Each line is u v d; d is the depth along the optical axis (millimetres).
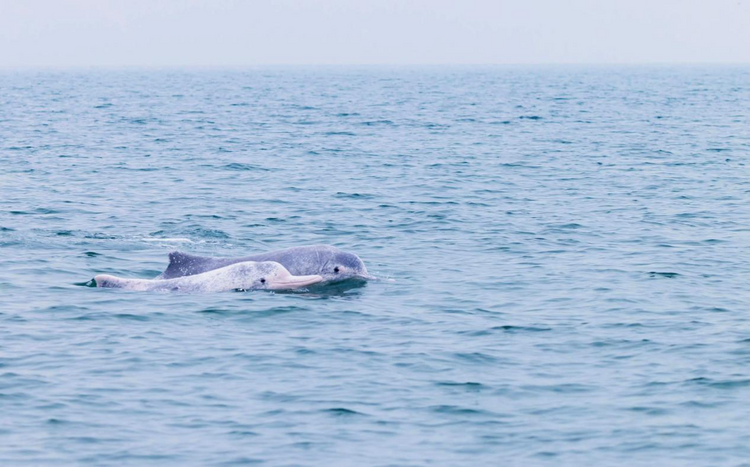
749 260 52031
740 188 80750
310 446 27516
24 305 41844
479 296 44406
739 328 38531
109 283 45656
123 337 37500
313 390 31797
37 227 60719
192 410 30047
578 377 33094
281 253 48594
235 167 95562
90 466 26219
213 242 57438
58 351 35531
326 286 46656
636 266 50562
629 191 79312
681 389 31719
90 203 71188
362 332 38531
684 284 46375
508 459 26766
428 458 26828
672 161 102188
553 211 68938
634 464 26422
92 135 134000
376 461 26625
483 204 72000
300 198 74562
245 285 46094
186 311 41531
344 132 142375
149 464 26391
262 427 28812
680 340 37000
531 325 39375
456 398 31125
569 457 26875
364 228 62031
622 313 41031
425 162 101188
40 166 94562
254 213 67625
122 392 31453
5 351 35406
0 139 125000
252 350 36000
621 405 30453
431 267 50750
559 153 111188
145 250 54625
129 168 94125
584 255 53594
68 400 30672
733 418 29281
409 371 33688
